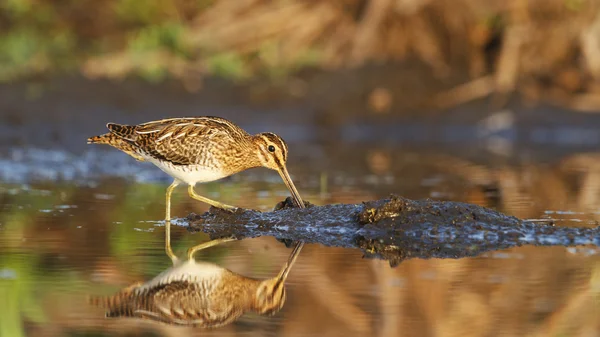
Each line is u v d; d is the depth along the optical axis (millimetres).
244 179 18000
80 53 25391
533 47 24734
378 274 10297
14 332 8383
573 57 24688
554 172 18438
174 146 13227
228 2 26031
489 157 20797
